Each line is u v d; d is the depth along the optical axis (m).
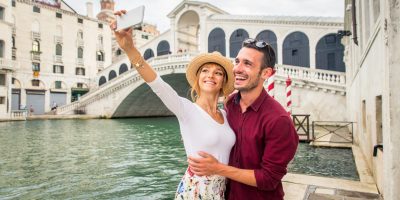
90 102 34.25
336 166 7.95
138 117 36.47
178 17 33.53
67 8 43.44
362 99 8.43
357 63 10.07
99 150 11.84
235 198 1.93
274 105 1.83
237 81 1.89
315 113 19.20
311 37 24.98
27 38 36.28
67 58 39.97
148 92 32.25
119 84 31.62
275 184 1.74
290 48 25.95
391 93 3.29
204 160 1.76
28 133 17.86
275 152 1.71
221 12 32.53
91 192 6.49
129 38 1.79
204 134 1.93
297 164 8.27
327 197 4.64
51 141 14.41
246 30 28.23
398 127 3.24
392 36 3.27
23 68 35.78
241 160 1.89
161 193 6.45
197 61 2.14
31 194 6.34
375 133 5.40
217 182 2.00
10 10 30.14
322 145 10.62
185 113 1.93
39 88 37.00
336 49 23.95
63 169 8.55
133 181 7.34
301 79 19.50
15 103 35.19
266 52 1.87
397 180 3.23
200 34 30.86
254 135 1.80
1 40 29.17
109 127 22.47
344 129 15.57
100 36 44.00
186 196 2.02
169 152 11.41
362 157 8.02
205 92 2.13
